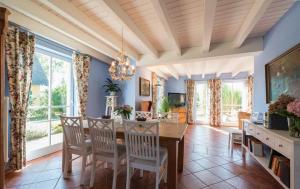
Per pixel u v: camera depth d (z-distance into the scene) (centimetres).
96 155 220
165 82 870
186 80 830
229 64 546
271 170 212
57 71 376
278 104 199
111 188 212
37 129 331
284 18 240
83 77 397
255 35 321
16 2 192
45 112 345
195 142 439
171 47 389
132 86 489
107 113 455
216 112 754
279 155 211
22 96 264
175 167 202
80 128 226
